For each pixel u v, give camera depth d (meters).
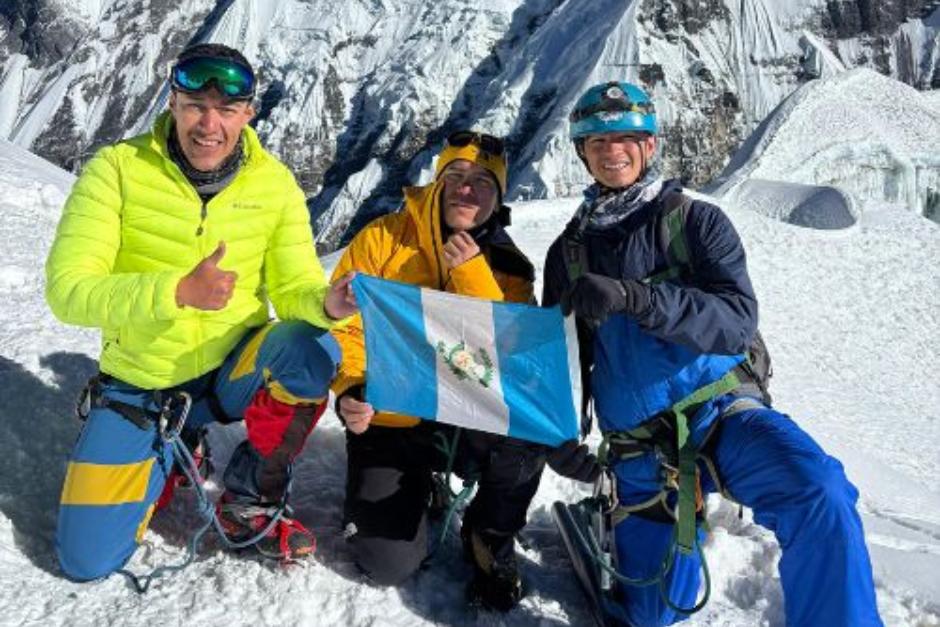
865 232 25.39
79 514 3.04
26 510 3.42
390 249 3.78
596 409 3.54
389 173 199.75
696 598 3.41
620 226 3.43
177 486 3.79
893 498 7.40
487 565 3.38
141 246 3.14
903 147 59.16
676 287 3.07
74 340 4.82
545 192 155.88
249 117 3.20
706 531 3.57
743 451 3.06
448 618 3.32
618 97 3.40
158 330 3.12
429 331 3.35
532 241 18.36
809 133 57.84
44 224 7.73
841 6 199.50
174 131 3.12
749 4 198.75
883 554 4.02
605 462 3.43
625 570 3.43
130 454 3.13
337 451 4.41
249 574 3.25
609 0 197.88
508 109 186.75
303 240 3.38
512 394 3.37
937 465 12.93
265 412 3.14
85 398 3.28
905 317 20.98
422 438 3.61
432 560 3.69
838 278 22.25
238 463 3.27
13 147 12.79
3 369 4.18
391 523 3.31
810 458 2.87
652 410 3.30
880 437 13.59
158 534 3.48
